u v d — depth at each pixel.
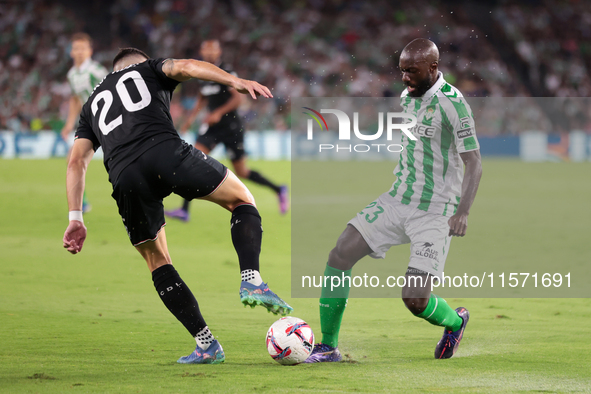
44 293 20.62
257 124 86.06
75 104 35.66
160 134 12.48
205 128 36.38
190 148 12.67
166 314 18.25
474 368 12.74
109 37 104.94
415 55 13.72
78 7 106.69
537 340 15.59
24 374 11.90
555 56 114.75
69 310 18.44
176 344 14.83
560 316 18.70
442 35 109.62
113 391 10.74
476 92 103.44
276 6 111.94
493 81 105.62
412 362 13.35
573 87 111.94
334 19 109.19
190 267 25.83
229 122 36.53
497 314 18.97
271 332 12.97
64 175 61.78
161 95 12.84
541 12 119.19
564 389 11.16
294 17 107.56
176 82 13.07
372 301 20.84
